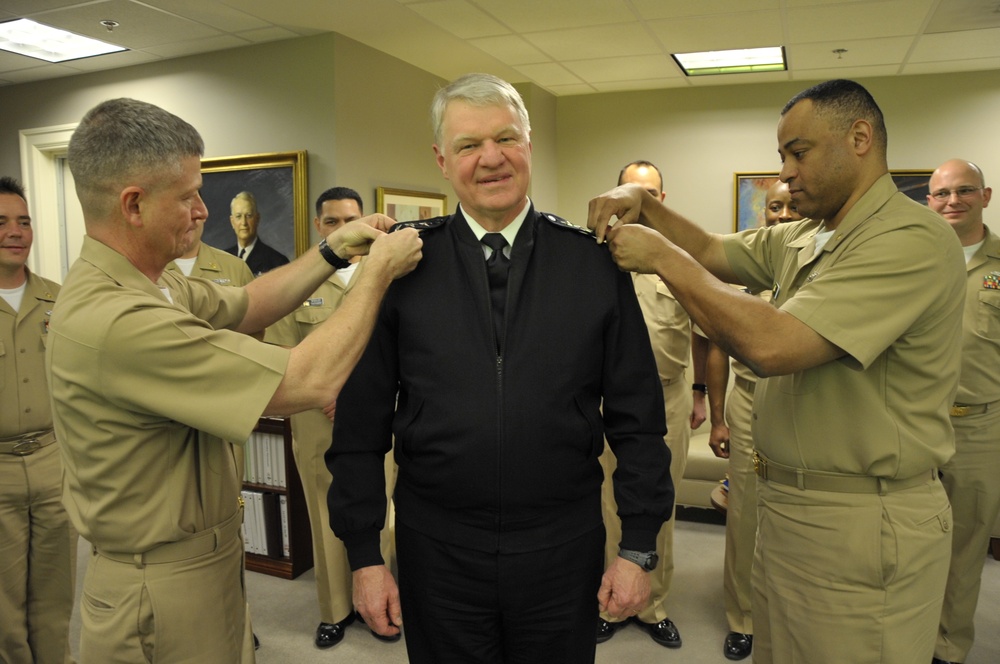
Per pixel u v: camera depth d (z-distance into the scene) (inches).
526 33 165.2
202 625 53.0
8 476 85.0
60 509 89.3
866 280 52.5
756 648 65.9
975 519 95.3
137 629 51.2
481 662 53.7
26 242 88.6
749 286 73.9
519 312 51.3
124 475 49.3
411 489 54.4
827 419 56.5
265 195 170.4
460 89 50.2
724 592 116.1
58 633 91.1
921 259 52.4
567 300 51.9
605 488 111.7
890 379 55.4
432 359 51.1
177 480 51.0
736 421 102.0
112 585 51.8
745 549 101.0
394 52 179.5
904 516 55.4
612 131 233.3
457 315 51.5
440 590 52.7
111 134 47.8
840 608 56.3
